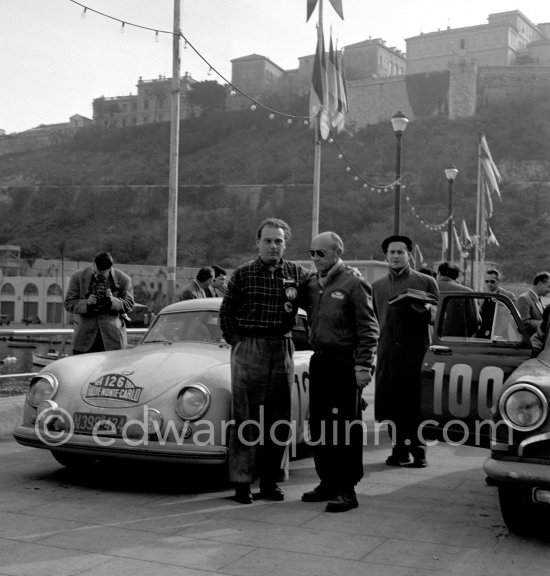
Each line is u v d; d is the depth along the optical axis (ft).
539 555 12.82
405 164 375.86
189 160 455.22
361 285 16.35
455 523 14.89
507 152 378.53
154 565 11.98
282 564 12.14
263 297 16.69
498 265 303.07
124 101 552.00
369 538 13.70
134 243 383.45
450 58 439.22
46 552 12.56
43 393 17.72
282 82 496.64
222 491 17.38
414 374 20.68
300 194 384.06
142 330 27.53
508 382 13.53
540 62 442.91
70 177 477.36
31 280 309.42
